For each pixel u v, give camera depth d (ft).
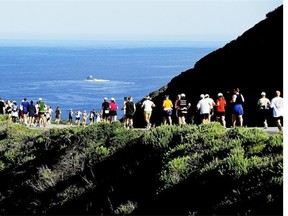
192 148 61.26
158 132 69.46
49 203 68.59
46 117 160.56
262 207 42.37
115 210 56.54
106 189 63.77
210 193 49.52
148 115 108.17
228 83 161.79
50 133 95.04
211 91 165.58
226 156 55.72
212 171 51.78
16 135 111.75
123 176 64.39
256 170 48.32
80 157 75.61
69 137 86.69
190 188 52.01
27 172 83.20
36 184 74.13
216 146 59.36
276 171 46.11
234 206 44.83
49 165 81.87
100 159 72.69
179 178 54.75
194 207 49.14
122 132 80.18
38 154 88.43
